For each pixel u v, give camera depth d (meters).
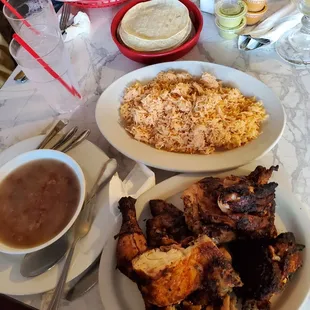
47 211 0.42
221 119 0.48
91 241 0.41
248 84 0.51
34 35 0.56
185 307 0.34
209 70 0.54
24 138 0.55
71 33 0.65
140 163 0.46
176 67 0.55
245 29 0.61
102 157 0.47
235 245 0.39
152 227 0.40
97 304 0.39
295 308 0.34
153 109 0.50
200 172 0.44
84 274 0.40
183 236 0.39
